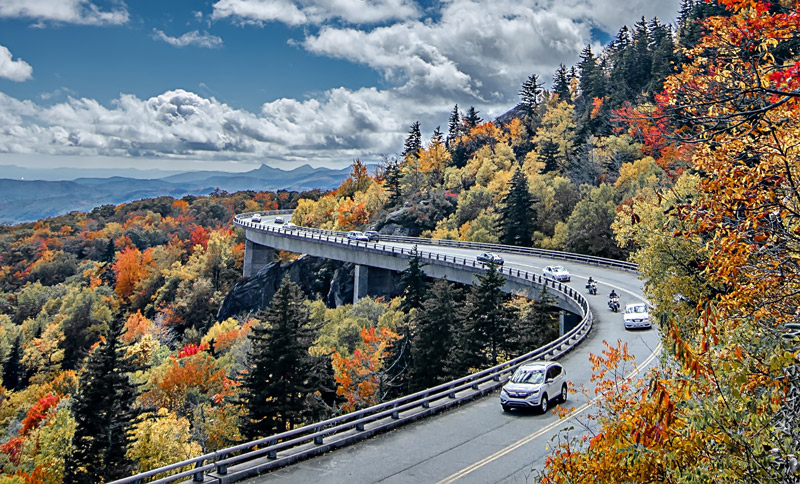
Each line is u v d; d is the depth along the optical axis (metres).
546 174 94.62
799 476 5.37
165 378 53.03
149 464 35.50
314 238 83.94
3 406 62.06
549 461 8.59
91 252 166.75
